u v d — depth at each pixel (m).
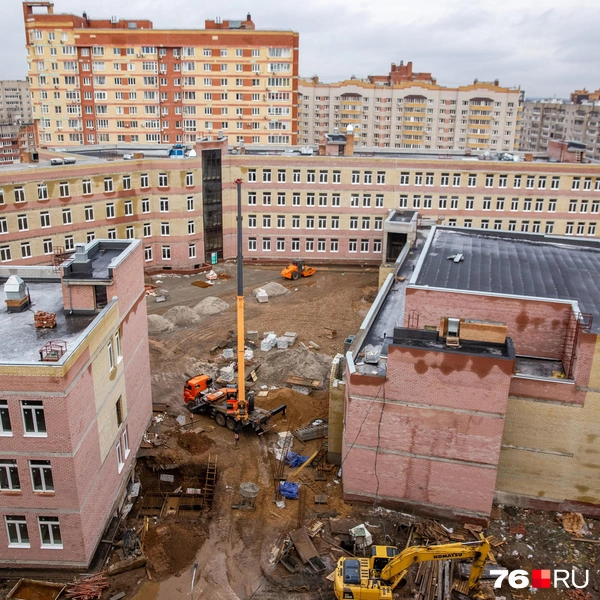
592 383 27.34
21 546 25.64
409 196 70.81
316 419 38.31
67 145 103.62
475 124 139.50
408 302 31.92
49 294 32.44
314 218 72.12
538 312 30.31
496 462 27.86
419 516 29.77
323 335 52.72
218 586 25.67
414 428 28.39
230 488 32.00
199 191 68.00
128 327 31.89
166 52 98.00
